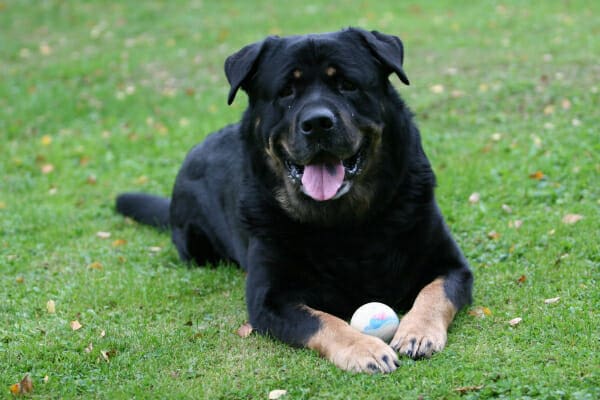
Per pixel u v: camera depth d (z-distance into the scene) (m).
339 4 18.42
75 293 6.46
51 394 4.70
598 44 12.91
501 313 5.35
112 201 9.21
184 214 7.35
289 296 5.46
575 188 7.71
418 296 5.29
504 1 17.23
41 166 10.70
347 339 4.77
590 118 9.66
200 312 5.95
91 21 18.98
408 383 4.38
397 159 5.55
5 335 5.64
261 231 5.62
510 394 4.15
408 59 13.74
